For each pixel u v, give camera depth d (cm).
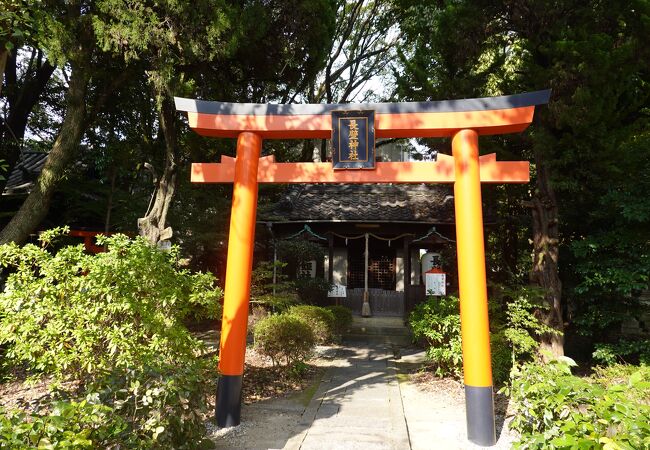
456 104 484
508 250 1115
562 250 784
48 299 443
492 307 645
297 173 514
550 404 300
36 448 199
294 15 752
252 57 800
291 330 639
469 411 432
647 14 548
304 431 446
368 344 955
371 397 567
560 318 659
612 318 687
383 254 1574
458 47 688
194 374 345
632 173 647
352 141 496
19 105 1107
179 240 1079
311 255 1173
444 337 652
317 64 876
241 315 475
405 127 491
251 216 495
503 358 586
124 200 1180
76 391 438
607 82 578
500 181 493
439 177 498
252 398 554
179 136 896
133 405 299
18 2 546
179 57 692
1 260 466
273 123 504
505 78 734
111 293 438
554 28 626
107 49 622
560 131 662
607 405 260
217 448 400
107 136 1150
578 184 676
